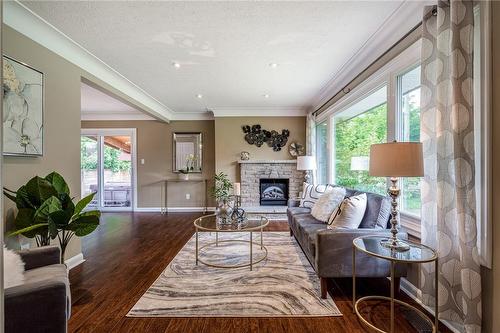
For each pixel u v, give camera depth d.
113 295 2.29
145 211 6.43
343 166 4.29
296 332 1.80
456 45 1.62
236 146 6.05
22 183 2.35
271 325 1.87
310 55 3.12
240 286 2.41
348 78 3.73
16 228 2.26
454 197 1.73
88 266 2.92
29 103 2.36
